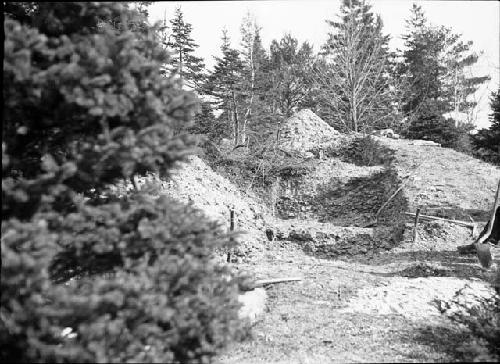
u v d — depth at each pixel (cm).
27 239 386
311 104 4434
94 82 433
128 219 488
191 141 548
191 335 449
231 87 4028
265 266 1346
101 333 375
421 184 2117
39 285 371
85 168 467
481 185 2077
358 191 2378
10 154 466
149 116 491
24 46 429
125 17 536
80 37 494
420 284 1052
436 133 3544
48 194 438
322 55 4200
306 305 958
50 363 386
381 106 3662
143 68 496
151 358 422
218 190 1830
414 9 5256
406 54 4847
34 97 435
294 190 2505
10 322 370
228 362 672
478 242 1351
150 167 536
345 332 788
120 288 398
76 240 450
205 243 512
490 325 748
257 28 4609
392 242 1641
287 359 677
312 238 1705
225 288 507
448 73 4688
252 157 2727
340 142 2939
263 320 866
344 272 1273
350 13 3538
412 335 755
